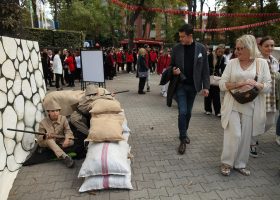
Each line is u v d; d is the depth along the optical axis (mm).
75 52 14977
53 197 3562
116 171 3701
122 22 35281
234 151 3963
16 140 4500
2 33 5863
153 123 6992
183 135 5051
